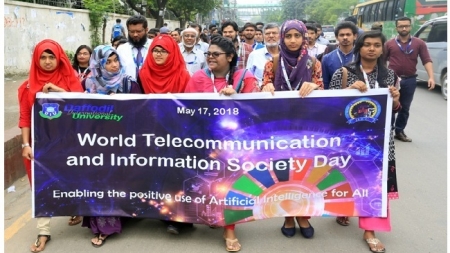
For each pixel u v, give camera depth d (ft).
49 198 11.19
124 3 87.45
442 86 32.86
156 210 11.19
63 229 12.24
